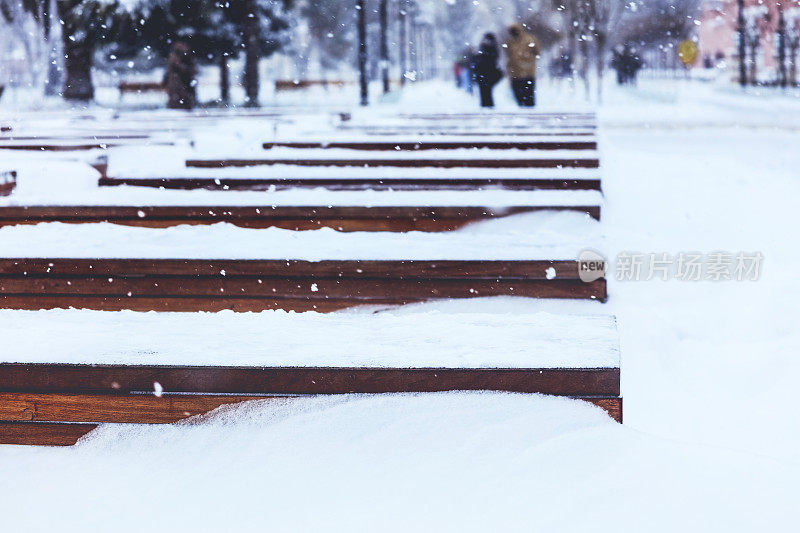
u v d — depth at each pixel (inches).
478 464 104.0
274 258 192.4
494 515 95.1
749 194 349.4
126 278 194.9
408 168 272.1
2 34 1531.7
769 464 103.4
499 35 2207.2
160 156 361.7
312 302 193.2
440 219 221.6
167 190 245.1
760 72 2133.4
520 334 126.0
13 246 200.2
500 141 334.3
